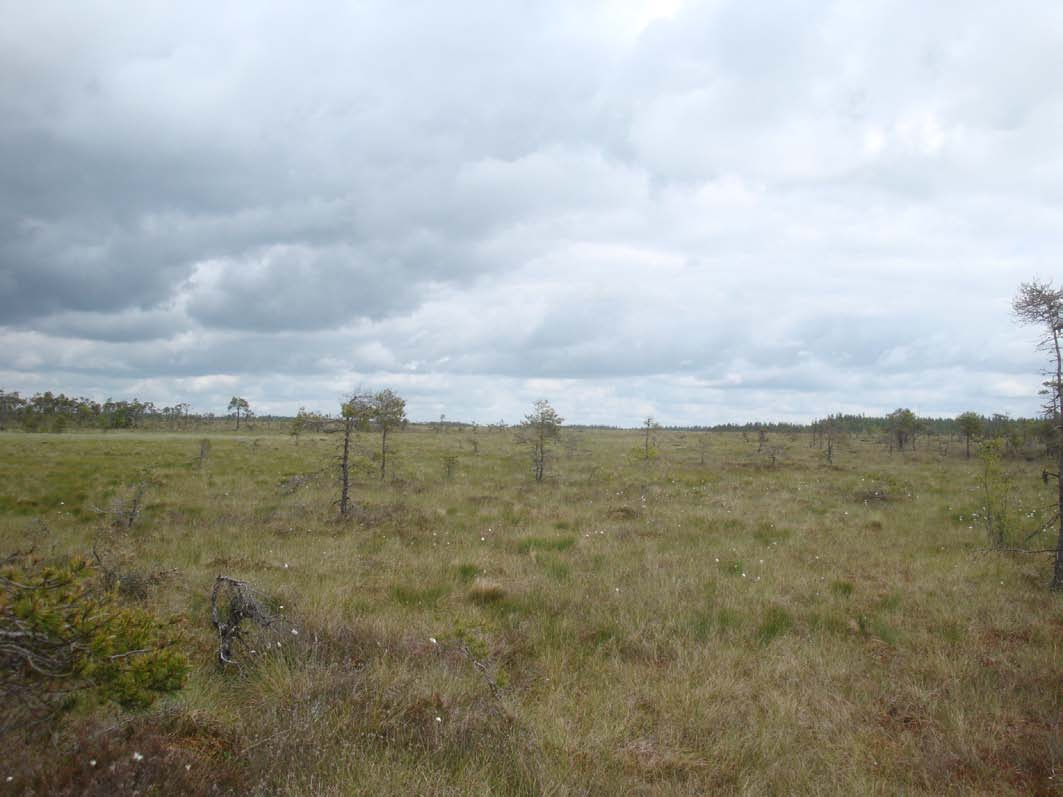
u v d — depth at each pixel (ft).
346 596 26.76
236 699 16.76
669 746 15.89
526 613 26.35
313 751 13.52
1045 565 34.99
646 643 22.72
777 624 25.46
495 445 144.25
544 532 42.57
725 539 41.52
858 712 18.26
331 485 65.16
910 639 23.97
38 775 11.00
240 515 47.19
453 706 16.47
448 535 41.96
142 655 13.06
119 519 41.06
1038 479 73.77
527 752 14.75
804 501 60.44
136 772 11.53
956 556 37.45
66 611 12.41
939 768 15.38
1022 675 20.38
